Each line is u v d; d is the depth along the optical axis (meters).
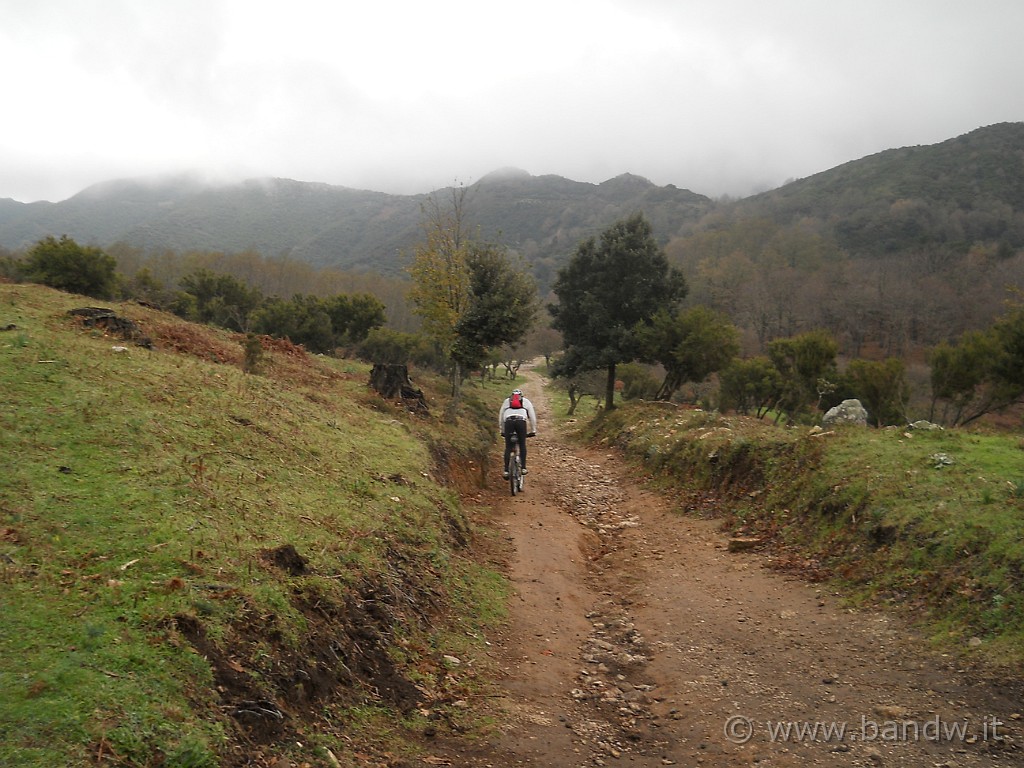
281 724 4.02
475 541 10.27
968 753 4.81
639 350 27.97
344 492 8.35
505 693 5.85
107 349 10.45
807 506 10.48
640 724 5.63
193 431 8.11
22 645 3.54
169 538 5.20
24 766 2.81
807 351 25.66
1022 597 6.47
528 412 15.21
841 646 6.88
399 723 4.84
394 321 78.62
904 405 25.16
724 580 9.23
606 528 12.66
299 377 16.03
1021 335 19.64
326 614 5.33
